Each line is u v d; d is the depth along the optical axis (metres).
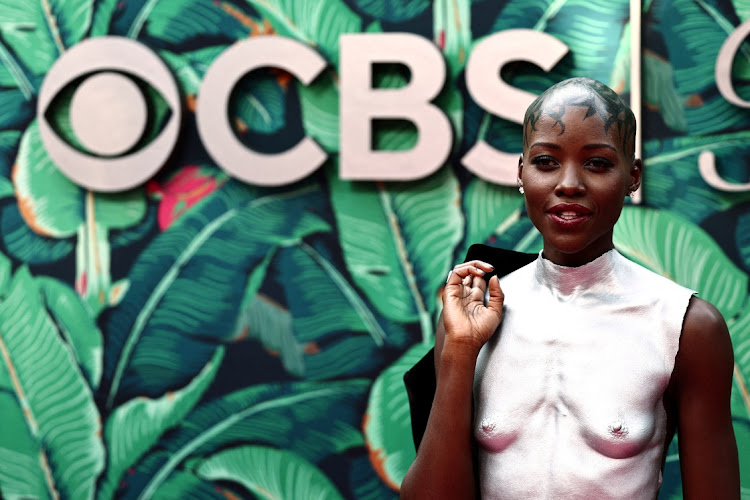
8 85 3.14
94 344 3.05
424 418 1.15
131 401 3.02
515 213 2.83
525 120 1.06
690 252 2.74
